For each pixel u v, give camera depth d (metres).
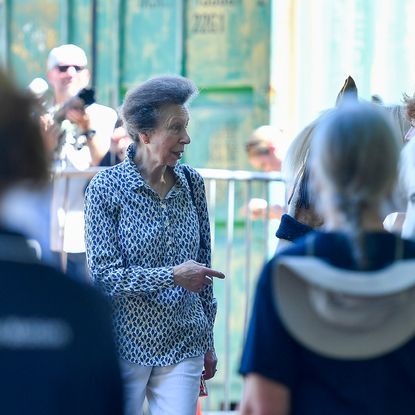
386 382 7.34
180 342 11.58
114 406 6.50
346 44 19.53
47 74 19.84
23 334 6.37
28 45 20.55
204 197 12.09
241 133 19.70
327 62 19.58
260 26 19.73
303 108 19.61
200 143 19.77
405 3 19.39
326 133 7.49
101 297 6.66
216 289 19.06
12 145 6.57
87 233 11.53
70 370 6.36
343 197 7.41
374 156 7.39
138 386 11.48
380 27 19.48
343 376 7.35
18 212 6.64
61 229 16.33
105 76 20.20
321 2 19.59
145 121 11.53
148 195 11.58
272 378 7.38
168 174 11.83
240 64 19.78
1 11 20.61
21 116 6.61
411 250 7.38
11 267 6.46
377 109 7.58
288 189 11.49
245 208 18.56
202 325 11.77
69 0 20.38
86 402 6.37
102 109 17.19
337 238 7.38
